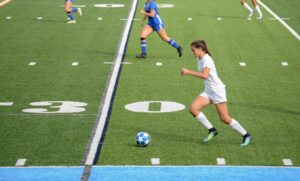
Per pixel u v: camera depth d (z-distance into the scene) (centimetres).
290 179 2989
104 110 4119
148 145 3472
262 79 4959
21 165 3169
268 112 4109
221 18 7725
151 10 5544
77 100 4350
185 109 4153
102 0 9219
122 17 7738
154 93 4541
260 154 3341
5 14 7975
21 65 5362
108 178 2994
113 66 5347
